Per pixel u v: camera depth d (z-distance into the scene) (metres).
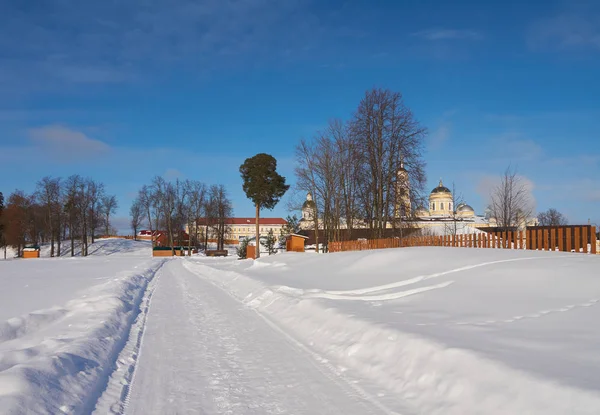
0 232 86.88
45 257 82.62
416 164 36.34
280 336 9.80
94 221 98.25
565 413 4.29
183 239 100.56
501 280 10.77
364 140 37.34
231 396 6.07
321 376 6.79
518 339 6.41
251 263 37.56
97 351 8.28
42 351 8.02
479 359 5.65
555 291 9.15
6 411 4.86
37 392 5.59
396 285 13.07
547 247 16.45
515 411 4.63
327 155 47.66
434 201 97.12
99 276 30.80
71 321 11.49
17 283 25.67
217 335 10.09
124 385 6.69
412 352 6.62
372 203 38.16
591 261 11.06
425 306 9.66
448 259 15.86
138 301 17.12
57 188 85.19
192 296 18.45
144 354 8.56
